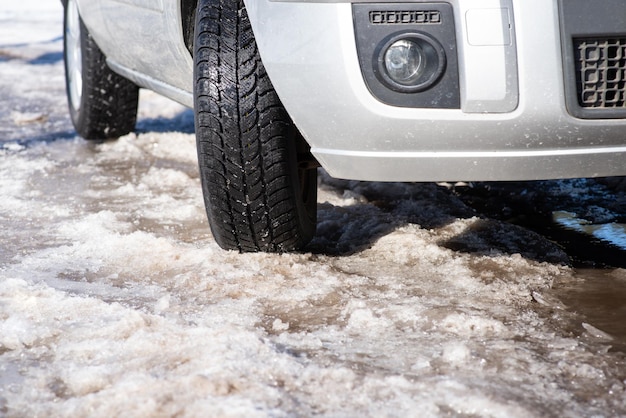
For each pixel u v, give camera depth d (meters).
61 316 2.80
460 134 2.72
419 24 2.67
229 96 3.03
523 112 2.68
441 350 2.54
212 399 2.23
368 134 2.76
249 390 2.29
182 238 3.62
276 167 3.06
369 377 2.36
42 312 2.83
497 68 2.66
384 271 3.18
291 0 2.80
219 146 3.05
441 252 3.33
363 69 2.71
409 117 2.71
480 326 2.68
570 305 2.88
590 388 2.33
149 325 2.69
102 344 2.57
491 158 2.75
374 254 3.35
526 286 3.04
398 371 2.41
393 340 2.61
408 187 4.27
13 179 4.57
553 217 3.89
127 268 3.27
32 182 4.53
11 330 2.68
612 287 3.03
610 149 2.74
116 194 4.29
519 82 2.67
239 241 3.23
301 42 2.78
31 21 11.88
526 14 2.65
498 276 3.13
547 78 2.66
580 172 2.77
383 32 2.69
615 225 3.75
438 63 2.68
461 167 2.77
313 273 3.13
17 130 5.83
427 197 4.14
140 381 2.31
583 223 3.79
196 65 3.10
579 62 2.68
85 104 5.24
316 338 2.60
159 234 3.67
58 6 13.55
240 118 3.03
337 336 2.64
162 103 6.63
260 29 2.89
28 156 5.09
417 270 3.19
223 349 2.49
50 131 5.80
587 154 2.74
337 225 3.67
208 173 3.09
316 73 2.76
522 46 2.65
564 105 2.68
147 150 5.21
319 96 2.78
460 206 4.02
